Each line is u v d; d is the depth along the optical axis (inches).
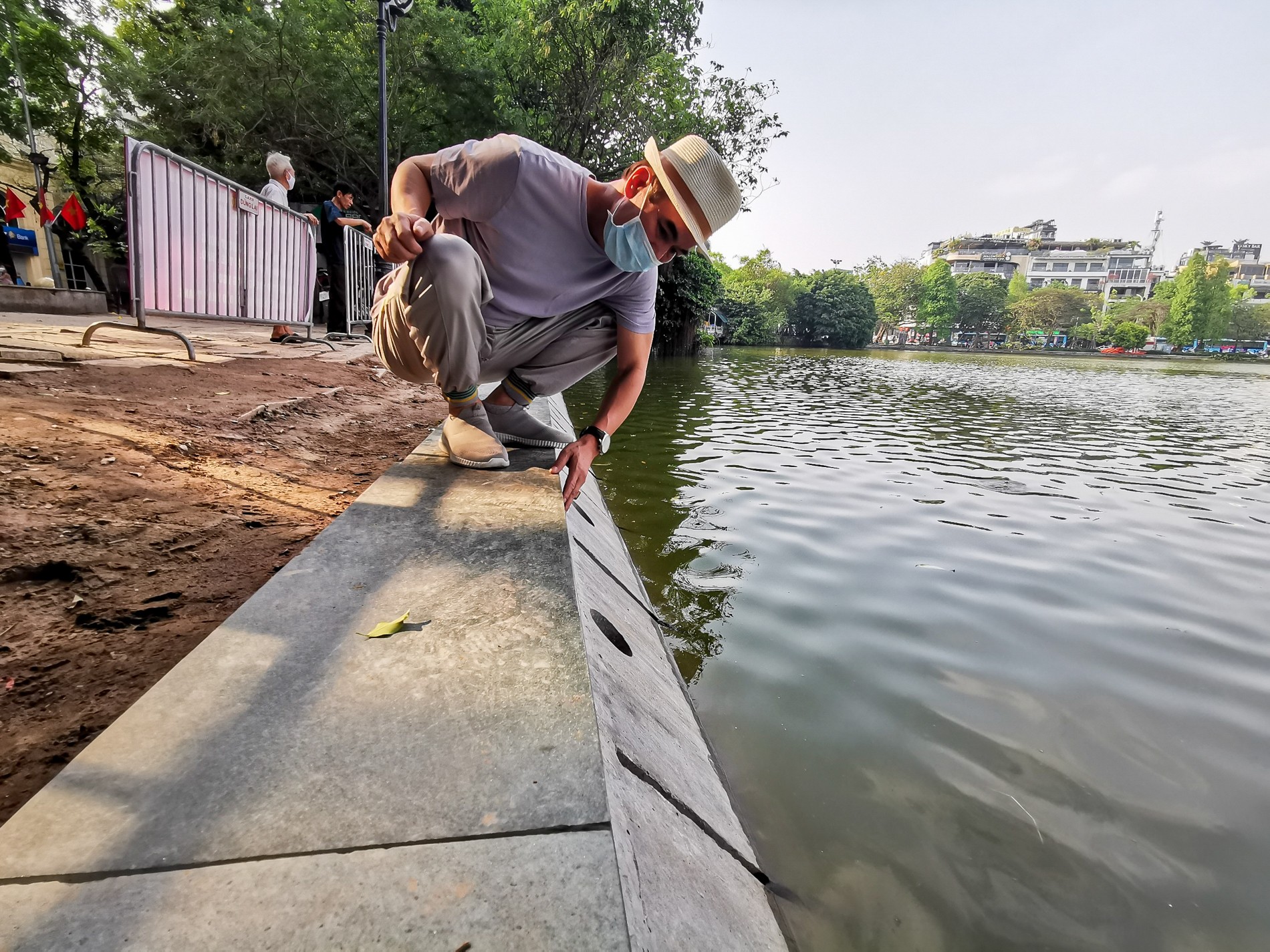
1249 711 110.8
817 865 74.7
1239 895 73.5
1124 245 4247.0
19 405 107.0
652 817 54.5
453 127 705.0
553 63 741.9
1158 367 1678.2
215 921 30.1
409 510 78.2
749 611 141.2
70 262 687.7
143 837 34.2
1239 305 3703.3
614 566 130.1
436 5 727.1
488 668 49.4
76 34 636.7
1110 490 268.2
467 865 33.4
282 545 84.7
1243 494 270.7
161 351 187.0
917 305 3555.6
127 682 55.8
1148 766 95.7
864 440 362.0
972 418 482.9
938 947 65.5
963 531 203.5
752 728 100.7
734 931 52.2
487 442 93.9
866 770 91.9
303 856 33.5
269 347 248.7
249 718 43.1
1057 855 78.3
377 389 219.5
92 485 86.7
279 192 296.0
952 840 79.7
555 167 81.4
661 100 799.7
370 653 50.6
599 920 31.1
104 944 28.9
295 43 650.8
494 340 90.5
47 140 759.7
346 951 29.1
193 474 100.7
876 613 143.3
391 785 38.2
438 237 74.7
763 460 292.0
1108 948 66.4
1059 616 145.8
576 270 87.1
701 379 680.4
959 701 110.4
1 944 28.6
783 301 2652.6
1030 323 3457.2
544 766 40.0
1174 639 136.4
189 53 644.1
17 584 66.5
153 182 179.3
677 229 77.7
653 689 87.0
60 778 37.6
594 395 460.1
